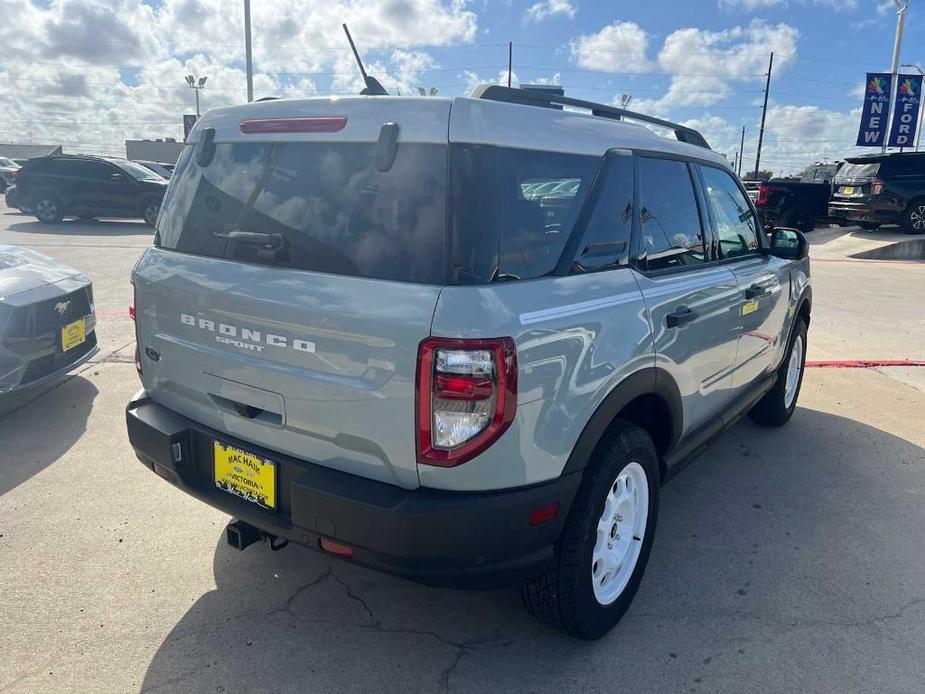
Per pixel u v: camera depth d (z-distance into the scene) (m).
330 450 2.33
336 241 2.30
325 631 2.81
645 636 2.82
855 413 5.47
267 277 2.40
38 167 17.50
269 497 2.49
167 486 3.94
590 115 2.78
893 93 22.16
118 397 5.29
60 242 14.37
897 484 4.23
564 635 2.78
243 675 2.56
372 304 2.15
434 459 2.12
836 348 7.49
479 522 2.16
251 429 2.53
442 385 2.05
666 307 2.87
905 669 2.65
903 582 3.22
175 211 2.87
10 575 3.09
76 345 5.11
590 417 2.42
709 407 3.54
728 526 3.71
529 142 2.37
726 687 2.55
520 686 2.54
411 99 2.25
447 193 2.14
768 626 2.89
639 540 2.92
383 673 2.59
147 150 48.00
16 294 4.61
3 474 4.02
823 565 3.35
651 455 2.86
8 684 2.47
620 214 2.74
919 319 9.00
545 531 2.32
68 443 4.46
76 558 3.24
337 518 2.22
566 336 2.29
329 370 2.25
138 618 2.85
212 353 2.58
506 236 2.22
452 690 2.52
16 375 4.57
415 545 2.13
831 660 2.70
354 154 2.33
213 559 3.27
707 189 3.53
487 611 2.97
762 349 4.16
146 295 2.85
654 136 3.15
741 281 3.65
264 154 2.56
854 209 17.22
